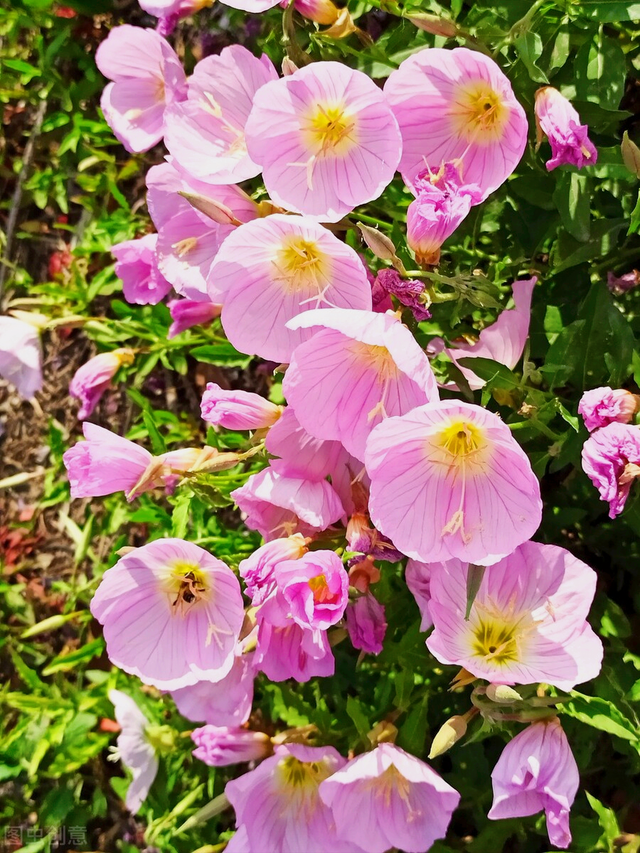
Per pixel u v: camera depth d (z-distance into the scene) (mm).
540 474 319
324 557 257
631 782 371
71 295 469
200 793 399
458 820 403
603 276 344
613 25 333
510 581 272
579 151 271
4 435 525
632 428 265
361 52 316
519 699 252
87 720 415
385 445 245
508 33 285
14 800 486
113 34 347
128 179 500
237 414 294
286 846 328
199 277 320
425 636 321
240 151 305
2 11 459
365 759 292
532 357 342
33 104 509
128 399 501
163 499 448
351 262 263
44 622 440
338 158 279
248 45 450
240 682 325
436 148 280
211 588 299
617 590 386
